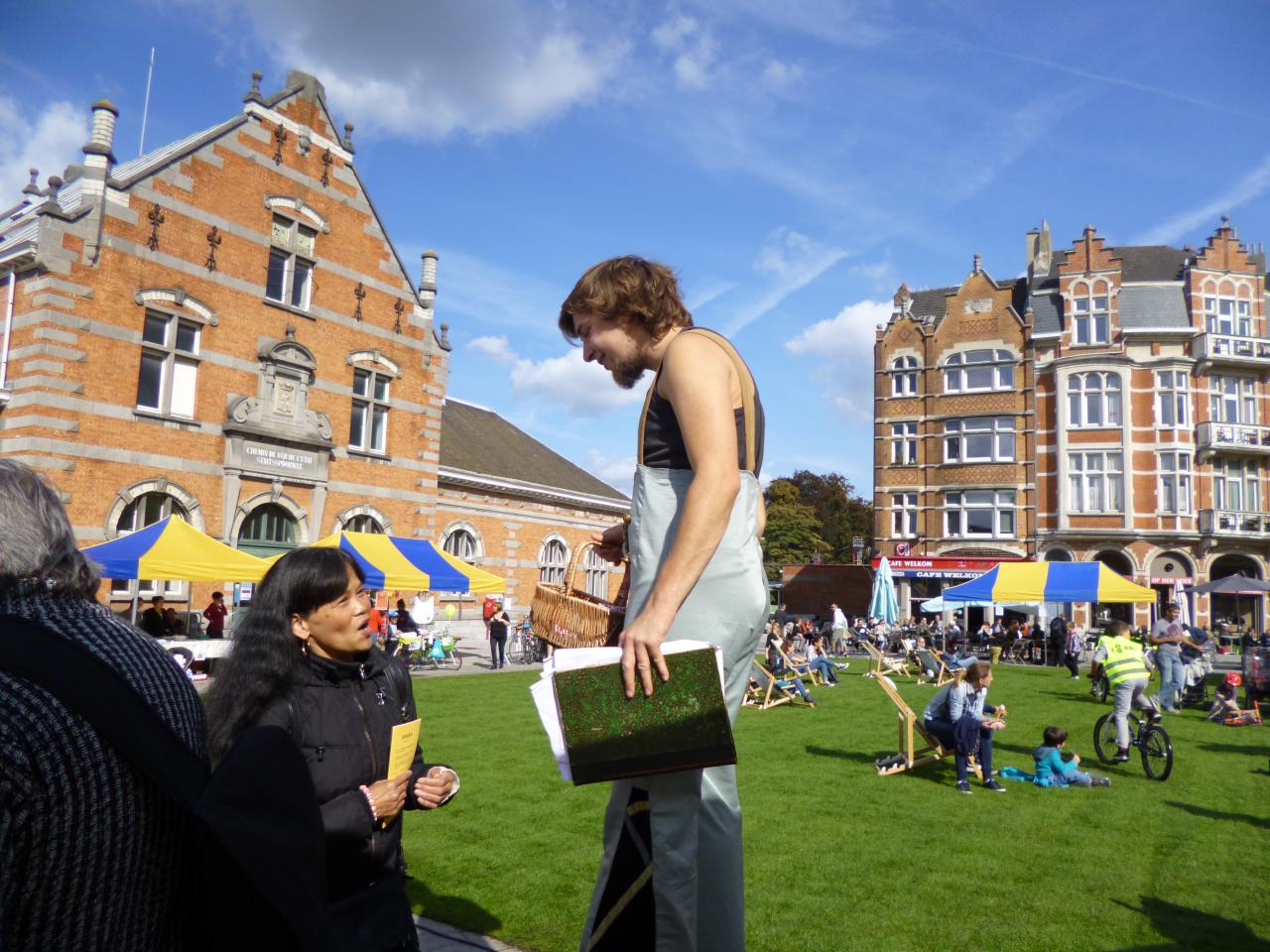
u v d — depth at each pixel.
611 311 1.82
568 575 2.22
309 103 22.56
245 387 20.59
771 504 54.75
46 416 16.88
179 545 14.14
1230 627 31.73
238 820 1.26
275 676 2.42
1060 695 18.20
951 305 36.16
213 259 20.03
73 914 1.19
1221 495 32.66
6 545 1.32
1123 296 33.94
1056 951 4.54
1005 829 7.07
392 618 22.11
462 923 4.63
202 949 1.28
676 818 1.61
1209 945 4.65
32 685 1.21
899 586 35.84
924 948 4.55
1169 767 9.36
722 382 1.67
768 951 4.47
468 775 8.48
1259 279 33.66
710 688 1.51
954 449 35.66
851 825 7.09
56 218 17.22
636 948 1.68
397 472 24.70
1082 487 33.00
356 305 23.67
